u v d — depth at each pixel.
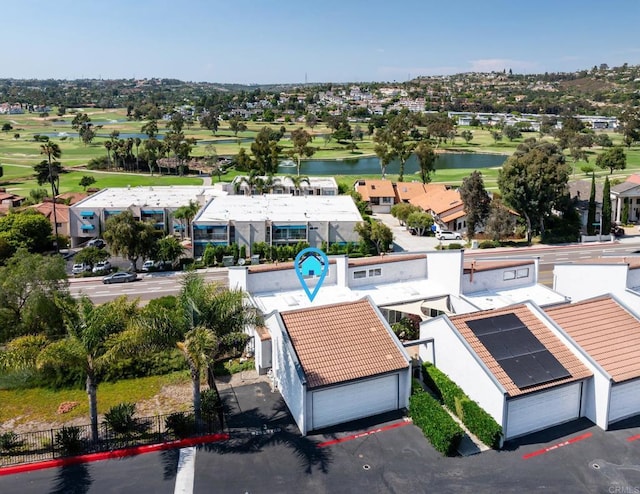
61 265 42.34
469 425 30.42
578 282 46.16
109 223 72.31
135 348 28.28
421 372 35.41
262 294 43.81
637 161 183.50
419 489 26.14
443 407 32.88
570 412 31.86
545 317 35.03
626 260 49.81
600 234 89.56
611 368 31.77
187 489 25.98
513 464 28.00
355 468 27.61
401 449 29.16
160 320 28.45
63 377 36.19
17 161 193.00
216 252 76.56
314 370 31.08
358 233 81.88
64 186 147.25
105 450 28.70
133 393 35.38
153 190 109.19
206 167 184.25
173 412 32.59
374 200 114.88
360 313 35.75
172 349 31.97
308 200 98.62
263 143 164.12
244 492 25.81
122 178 161.00
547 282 62.03
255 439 29.94
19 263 41.94
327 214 87.00
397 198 116.25
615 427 31.27
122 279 67.38
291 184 118.25
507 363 31.48
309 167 198.38
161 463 27.92
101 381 36.75
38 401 34.69
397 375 32.62
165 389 35.75
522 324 34.78
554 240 87.62
